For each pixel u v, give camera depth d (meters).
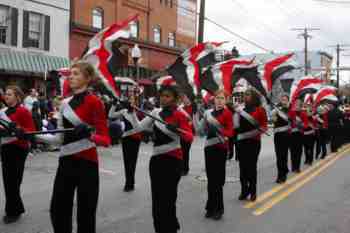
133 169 8.23
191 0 33.09
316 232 5.92
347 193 8.44
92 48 5.53
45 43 20.36
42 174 9.70
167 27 30.08
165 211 5.16
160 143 5.24
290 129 9.75
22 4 19.36
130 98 8.05
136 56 19.17
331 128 16.12
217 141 6.39
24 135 4.93
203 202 7.48
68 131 4.29
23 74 18.48
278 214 6.81
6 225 5.92
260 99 7.60
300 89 11.48
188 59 7.12
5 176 6.01
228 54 24.61
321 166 12.16
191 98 7.10
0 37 18.67
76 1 22.30
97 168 4.43
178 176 5.27
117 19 25.16
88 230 4.35
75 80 4.35
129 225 6.05
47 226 5.90
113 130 15.53
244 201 7.63
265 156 14.40
